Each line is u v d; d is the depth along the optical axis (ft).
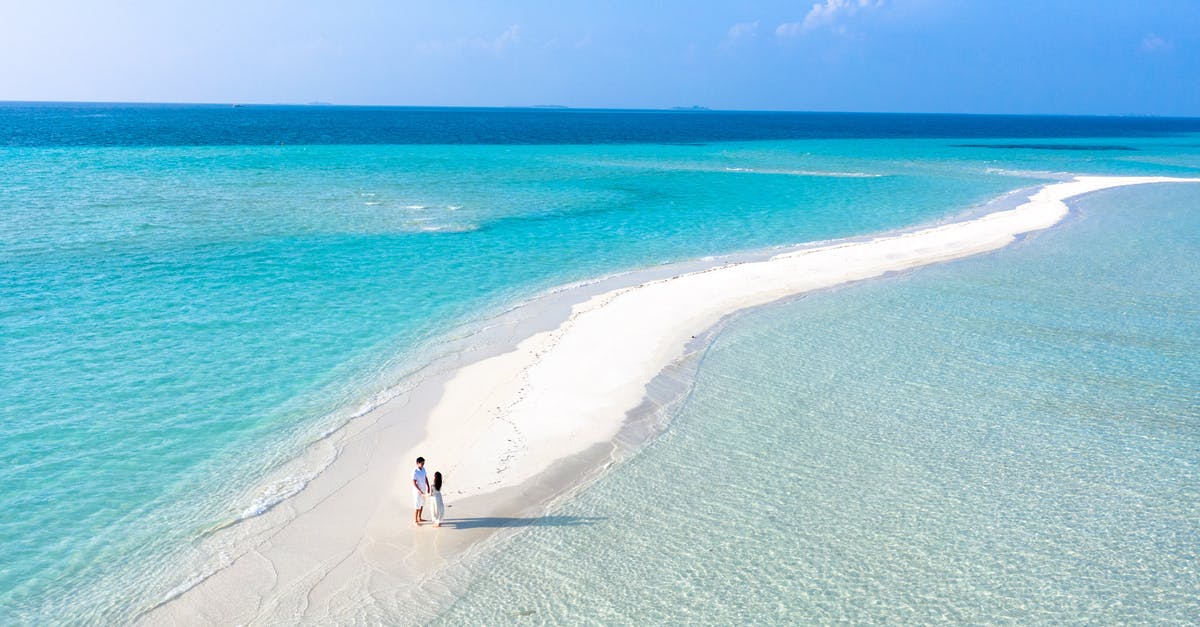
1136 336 97.04
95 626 45.34
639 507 58.85
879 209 203.41
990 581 50.65
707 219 184.96
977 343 94.43
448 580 50.31
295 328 96.58
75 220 158.92
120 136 449.89
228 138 452.76
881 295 115.14
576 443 68.39
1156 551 53.62
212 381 79.41
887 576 51.13
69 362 82.58
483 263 134.51
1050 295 115.34
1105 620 47.01
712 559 52.75
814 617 47.29
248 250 137.28
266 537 54.24
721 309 107.24
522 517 57.36
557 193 224.12
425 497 57.52
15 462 62.08
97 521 55.21
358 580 50.08
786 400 77.82
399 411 73.92
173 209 176.65
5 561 50.52
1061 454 67.21
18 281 112.06
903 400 77.97
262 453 65.41
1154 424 73.00
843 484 62.28
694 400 77.61
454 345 91.86
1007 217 184.34
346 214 177.68
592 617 47.09
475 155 355.15
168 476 61.36
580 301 111.04
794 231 171.32
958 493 61.00
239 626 45.83
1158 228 170.09
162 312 100.58
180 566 50.96
